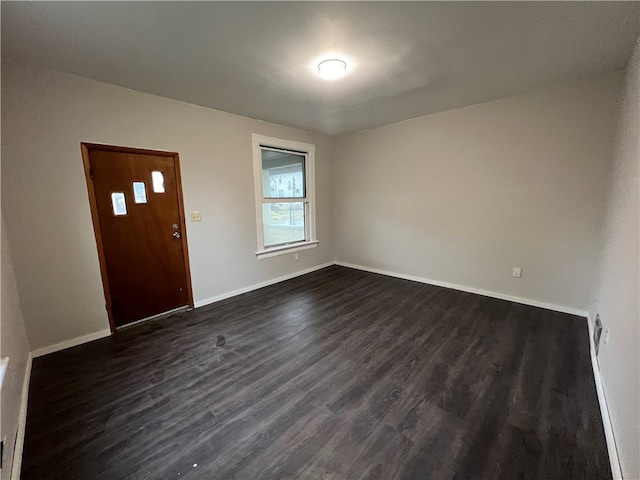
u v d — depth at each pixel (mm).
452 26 1779
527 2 1553
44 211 2367
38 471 1388
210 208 3473
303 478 1336
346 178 4980
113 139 2678
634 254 1475
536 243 3170
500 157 3291
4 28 1721
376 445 1505
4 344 1557
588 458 1414
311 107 3334
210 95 2920
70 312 2551
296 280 4461
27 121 2242
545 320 2891
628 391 1306
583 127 2752
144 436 1587
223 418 1707
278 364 2248
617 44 2004
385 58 2178
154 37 1854
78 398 1892
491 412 1716
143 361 2312
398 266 4504
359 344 2523
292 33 1832
